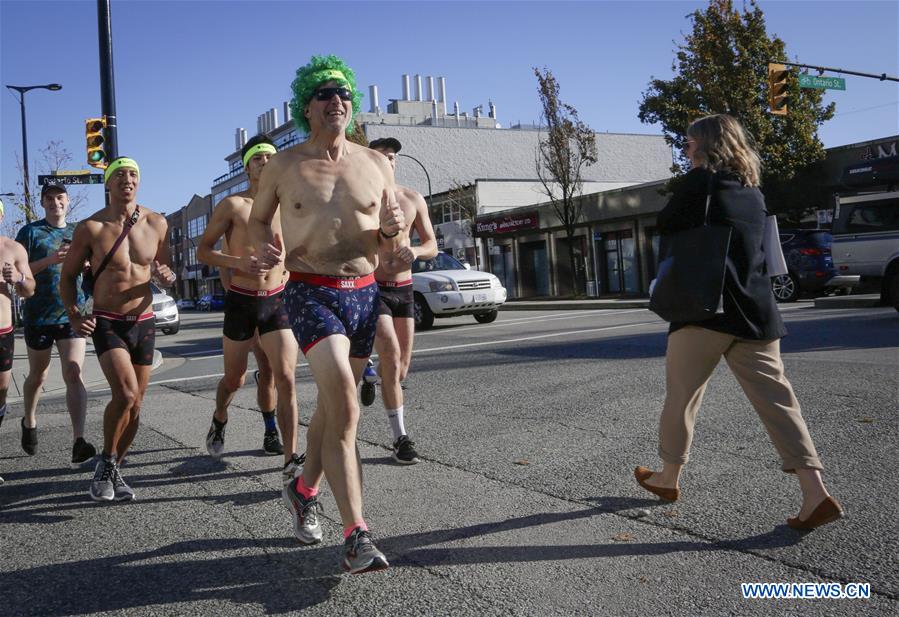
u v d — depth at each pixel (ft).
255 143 15.57
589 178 191.52
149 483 15.44
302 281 10.64
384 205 10.65
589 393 21.98
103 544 11.90
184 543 11.71
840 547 9.85
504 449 16.26
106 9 37.65
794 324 38.58
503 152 202.69
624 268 104.99
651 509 11.80
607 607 8.63
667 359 11.67
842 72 62.08
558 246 116.47
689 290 10.62
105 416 14.46
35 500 14.69
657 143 199.72
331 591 9.55
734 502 11.83
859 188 56.34
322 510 12.98
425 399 23.20
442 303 53.88
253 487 14.74
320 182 10.73
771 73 60.90
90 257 15.06
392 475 14.83
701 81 82.99
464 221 138.41
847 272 50.44
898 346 27.58
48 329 17.79
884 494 11.75
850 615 8.11
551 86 106.11
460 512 12.28
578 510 11.99
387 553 10.73
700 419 17.52
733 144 10.99
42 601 9.78
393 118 249.14
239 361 15.83
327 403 10.08
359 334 11.03
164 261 15.42
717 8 83.25
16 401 29.73
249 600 9.44
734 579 9.16
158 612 9.25
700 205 10.72
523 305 90.99
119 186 14.93
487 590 9.27
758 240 10.78
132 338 14.92
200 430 20.70
